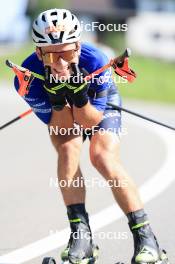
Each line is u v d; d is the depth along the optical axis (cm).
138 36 11431
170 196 1628
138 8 12275
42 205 1542
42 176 1889
